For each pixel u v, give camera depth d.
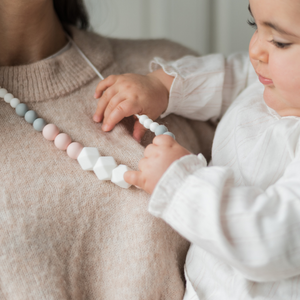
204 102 0.96
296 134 0.74
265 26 0.67
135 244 0.68
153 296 0.67
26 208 0.66
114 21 1.66
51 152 0.74
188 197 0.59
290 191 0.62
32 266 0.63
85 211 0.69
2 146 0.71
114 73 0.96
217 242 0.57
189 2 1.78
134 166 0.74
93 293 0.67
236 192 0.61
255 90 0.92
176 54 1.11
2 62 0.86
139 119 0.79
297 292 0.65
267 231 0.58
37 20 0.82
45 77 0.83
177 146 0.67
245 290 0.66
